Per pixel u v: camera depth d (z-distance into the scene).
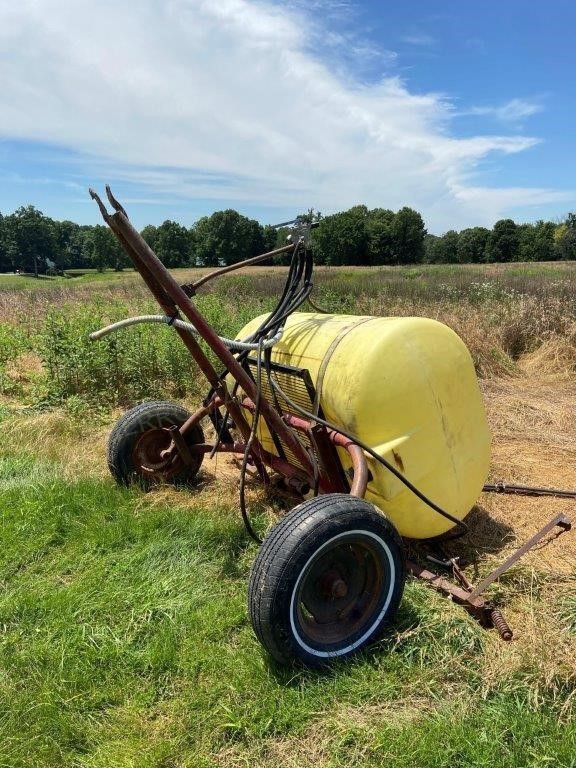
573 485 4.94
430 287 17.81
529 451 5.69
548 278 22.47
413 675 2.74
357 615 2.95
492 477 5.04
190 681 2.73
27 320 12.27
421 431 3.44
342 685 2.68
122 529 3.95
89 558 3.71
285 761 2.34
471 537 4.02
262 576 2.65
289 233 3.80
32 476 4.71
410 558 3.74
